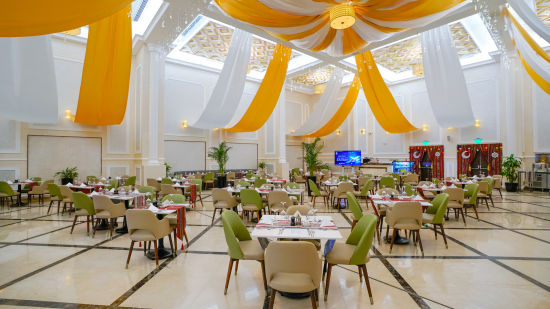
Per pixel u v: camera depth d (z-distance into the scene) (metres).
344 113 11.12
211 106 7.79
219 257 4.01
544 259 3.92
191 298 2.86
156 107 9.05
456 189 5.88
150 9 8.39
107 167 9.89
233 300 2.82
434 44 6.60
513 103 10.49
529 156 10.53
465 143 12.14
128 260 3.64
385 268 3.62
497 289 3.05
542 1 7.32
